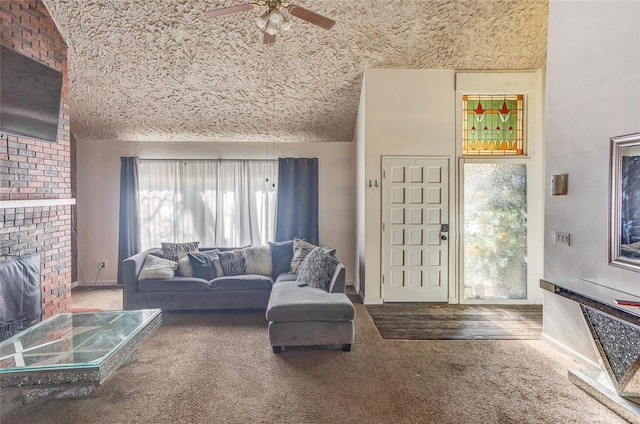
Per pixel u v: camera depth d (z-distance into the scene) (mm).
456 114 4391
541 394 2340
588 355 2703
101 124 5020
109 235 5336
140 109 4785
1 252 2855
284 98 4684
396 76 4344
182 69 4191
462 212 4402
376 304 4402
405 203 4410
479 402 2250
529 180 4379
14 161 2984
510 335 3363
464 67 4340
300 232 5344
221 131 5293
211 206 5391
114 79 4301
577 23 2729
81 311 3080
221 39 3844
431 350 3029
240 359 2854
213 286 3963
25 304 3043
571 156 2791
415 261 4434
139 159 5305
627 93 2297
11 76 2814
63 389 2301
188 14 3586
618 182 2350
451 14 3715
